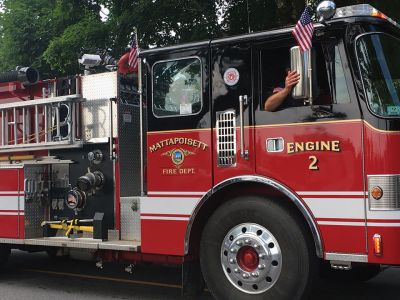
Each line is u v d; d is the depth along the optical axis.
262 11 10.37
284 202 4.82
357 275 6.01
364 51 4.57
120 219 5.93
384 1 8.85
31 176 6.56
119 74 6.11
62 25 14.84
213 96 5.16
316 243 4.52
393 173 4.29
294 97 4.60
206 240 5.11
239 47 5.09
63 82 6.58
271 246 4.76
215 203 5.29
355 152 4.42
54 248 7.10
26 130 6.74
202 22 10.77
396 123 4.33
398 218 4.26
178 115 5.34
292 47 4.63
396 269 7.45
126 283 6.96
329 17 4.55
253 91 4.96
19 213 6.51
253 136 4.91
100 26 12.49
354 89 4.49
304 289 4.60
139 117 6.21
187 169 5.24
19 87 7.00
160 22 11.14
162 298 6.12
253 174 4.88
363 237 4.36
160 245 5.34
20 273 7.71
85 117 6.33
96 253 6.14
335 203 4.48
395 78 4.72
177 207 5.26
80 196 6.22
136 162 6.17
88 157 6.18
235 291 4.92
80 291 6.54
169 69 5.47
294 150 4.69
